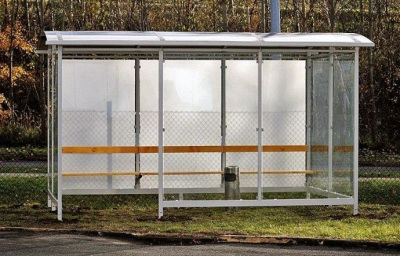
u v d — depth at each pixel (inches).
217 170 672.4
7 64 1364.4
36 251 448.5
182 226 543.2
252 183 673.0
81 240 489.1
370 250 466.6
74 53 660.7
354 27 1441.9
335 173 634.2
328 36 600.7
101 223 558.3
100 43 561.3
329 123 639.1
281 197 712.4
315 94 669.3
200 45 574.2
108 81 663.1
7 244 470.6
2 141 1215.6
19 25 1355.8
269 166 676.7
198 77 670.5
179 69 668.7
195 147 650.8
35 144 1218.6
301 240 485.4
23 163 978.7
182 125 669.9
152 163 664.4
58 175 568.4
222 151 656.4
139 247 466.6
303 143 681.6
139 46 602.2
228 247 470.0
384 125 1315.2
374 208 641.0
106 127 662.5
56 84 613.3
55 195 614.5
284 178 676.7
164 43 569.3
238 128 673.0
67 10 1437.0
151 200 696.4
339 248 471.5
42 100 1231.5
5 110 1353.3
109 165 658.8
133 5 1416.1
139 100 666.8
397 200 698.2
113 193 655.1
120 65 664.4
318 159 663.8
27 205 654.5
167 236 490.0
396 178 829.8
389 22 1401.3
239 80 672.4
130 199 700.7
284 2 1556.3
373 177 846.5
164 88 666.8
